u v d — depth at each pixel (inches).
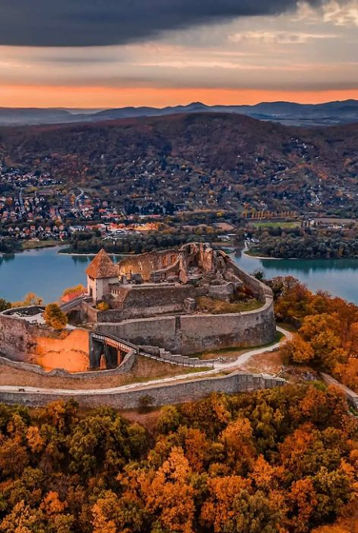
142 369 6028.5
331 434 5516.7
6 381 5890.8
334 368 6579.7
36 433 5132.9
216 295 7539.4
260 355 6747.1
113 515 4626.0
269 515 4731.8
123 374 5949.8
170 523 4692.4
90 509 4709.6
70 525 4591.5
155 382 5900.6
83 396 5541.3
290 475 5196.9
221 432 5393.7
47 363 6668.3
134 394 5615.2
